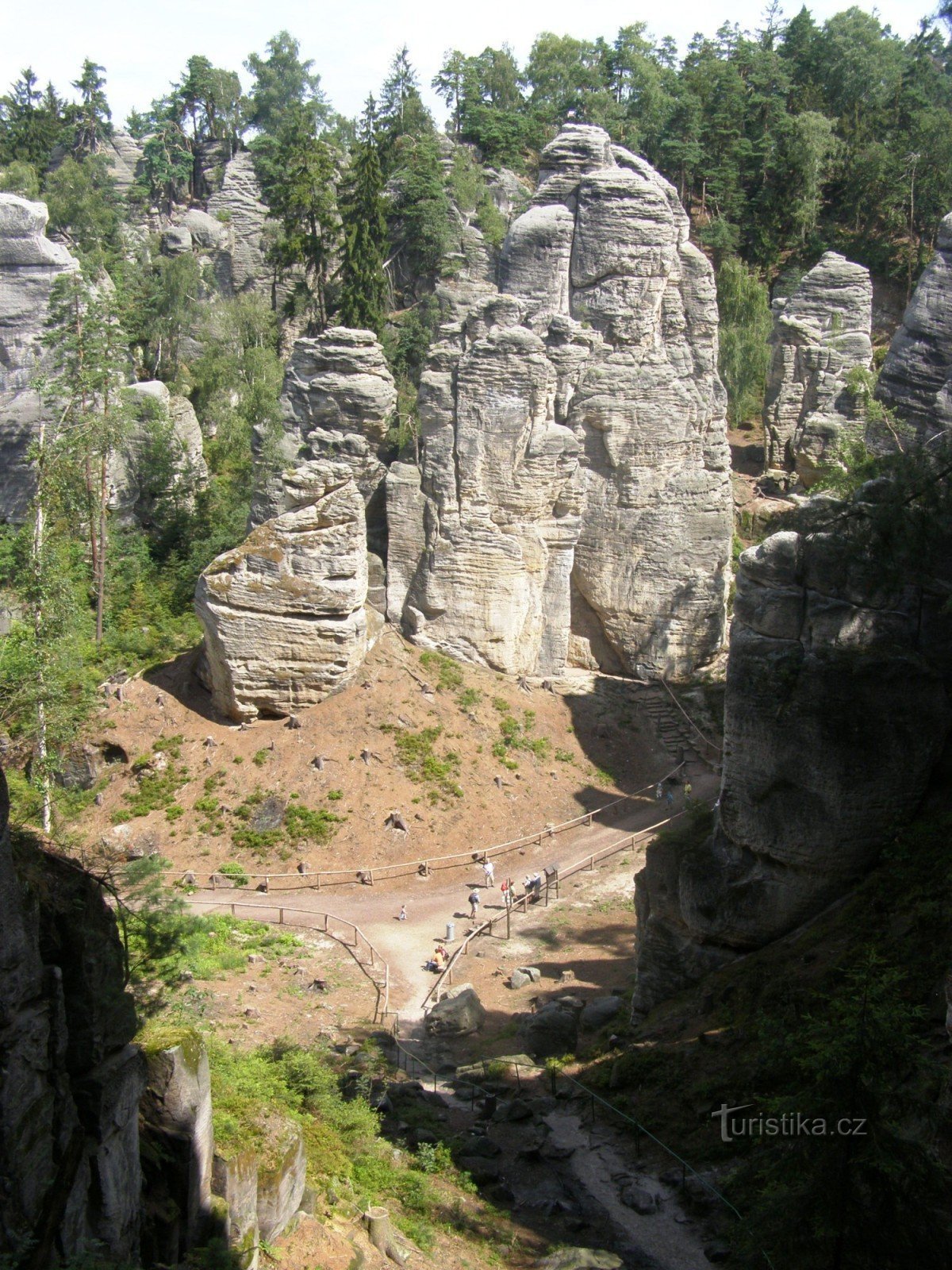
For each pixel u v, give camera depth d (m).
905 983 26.70
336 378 61.69
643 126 109.00
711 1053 30.02
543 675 64.06
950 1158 20.89
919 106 103.88
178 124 130.25
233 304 90.38
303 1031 35.16
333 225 82.44
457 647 62.41
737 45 117.12
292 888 49.22
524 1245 24.02
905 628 31.03
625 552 64.50
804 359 79.06
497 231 88.12
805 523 31.97
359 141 89.81
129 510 73.56
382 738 54.72
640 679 65.19
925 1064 20.23
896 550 29.36
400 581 62.88
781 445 80.56
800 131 98.38
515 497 61.12
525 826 53.81
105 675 59.88
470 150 105.31
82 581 63.91
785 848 31.72
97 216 101.62
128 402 71.06
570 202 63.91
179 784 53.06
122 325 72.19
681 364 64.44
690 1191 25.78
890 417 68.62
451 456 61.09
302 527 53.12
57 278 67.50
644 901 35.22
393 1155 26.50
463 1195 25.70
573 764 58.22
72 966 15.44
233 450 80.00
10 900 13.94
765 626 32.00
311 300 86.06
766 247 100.25
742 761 32.38
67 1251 14.43
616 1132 29.25
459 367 60.34
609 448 63.47
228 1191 18.33
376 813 52.22
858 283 79.12
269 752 53.84
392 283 85.19
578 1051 35.25
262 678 54.66
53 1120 14.52
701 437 64.88
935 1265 19.11
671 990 34.44
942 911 27.91
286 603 53.56
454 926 46.34
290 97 137.25
